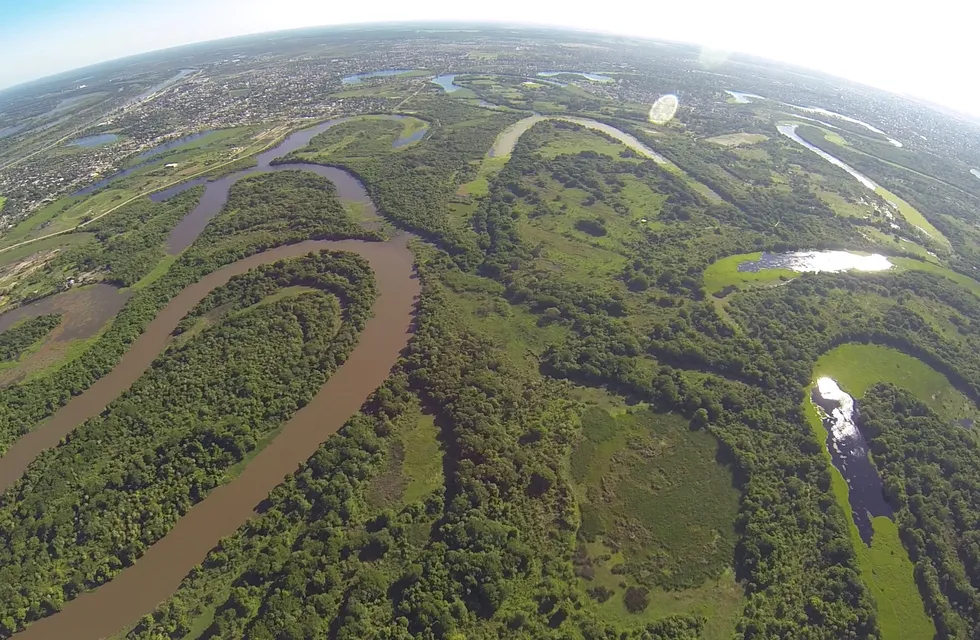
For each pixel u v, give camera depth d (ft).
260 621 192.03
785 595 210.18
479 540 218.18
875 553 230.27
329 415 286.87
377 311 371.76
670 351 329.11
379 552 218.79
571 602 205.26
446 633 190.29
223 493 245.04
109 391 306.76
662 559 223.71
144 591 207.21
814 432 282.97
